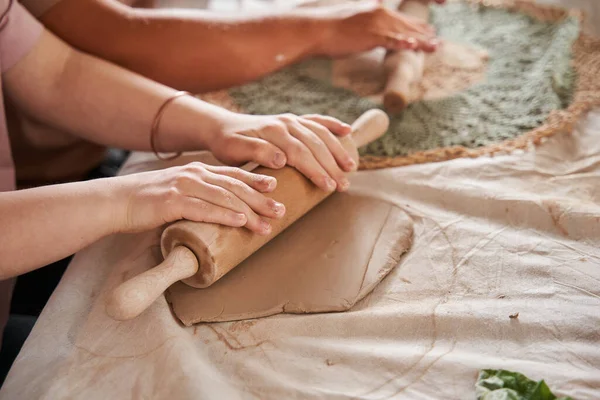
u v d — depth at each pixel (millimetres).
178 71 1013
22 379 665
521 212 817
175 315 707
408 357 635
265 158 782
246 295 724
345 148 843
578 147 943
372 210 842
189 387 603
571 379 598
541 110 1020
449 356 635
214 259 685
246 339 679
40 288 1038
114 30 981
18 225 684
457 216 834
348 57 1190
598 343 643
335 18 1095
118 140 923
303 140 805
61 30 968
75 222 698
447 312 685
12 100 950
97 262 803
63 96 917
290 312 709
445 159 934
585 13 1267
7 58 880
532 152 928
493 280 732
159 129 887
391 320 683
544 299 699
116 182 740
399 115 1045
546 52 1171
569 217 796
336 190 873
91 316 717
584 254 756
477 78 1126
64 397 627
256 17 1065
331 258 768
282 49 1060
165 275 657
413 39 1086
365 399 597
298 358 652
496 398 568
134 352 662
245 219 700
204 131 854
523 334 659
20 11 886
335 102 1083
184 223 693
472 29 1279
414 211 845
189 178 720
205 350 669
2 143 894
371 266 759
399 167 925
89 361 664
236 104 1079
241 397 612
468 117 1024
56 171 1137
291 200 770
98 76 916
